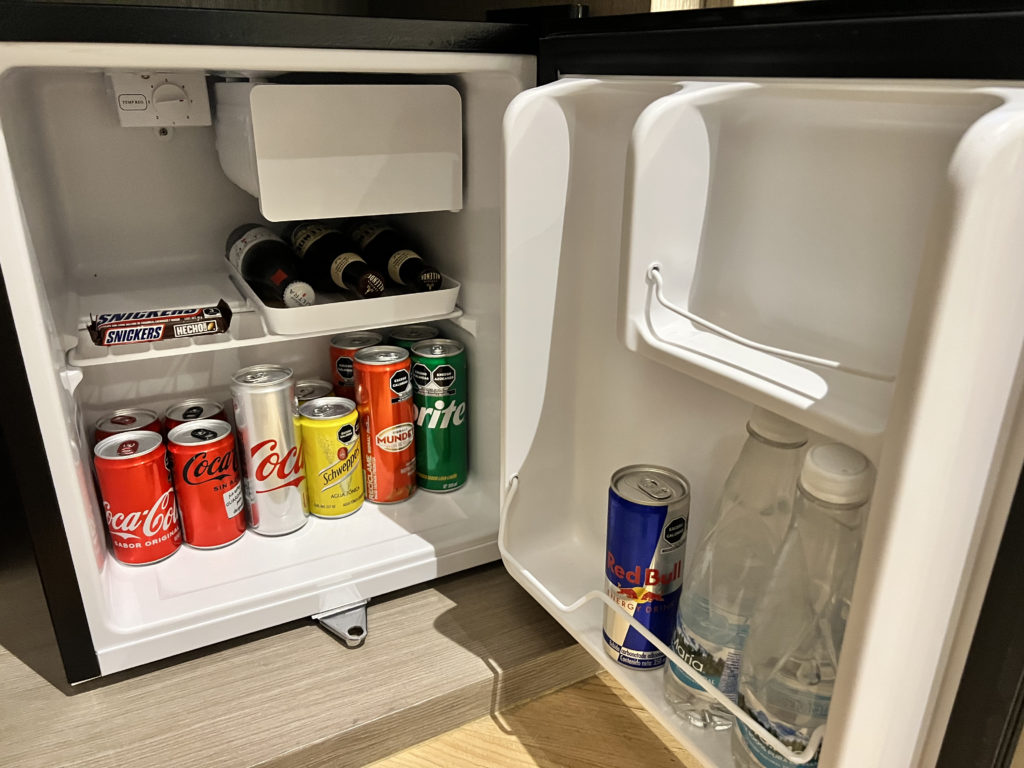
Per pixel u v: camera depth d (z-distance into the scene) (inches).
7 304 26.5
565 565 36.5
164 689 33.8
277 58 27.3
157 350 34.7
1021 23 15.1
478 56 30.5
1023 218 15.2
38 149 36.4
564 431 36.1
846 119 20.2
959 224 14.1
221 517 39.5
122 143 40.8
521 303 31.6
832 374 20.3
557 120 29.2
